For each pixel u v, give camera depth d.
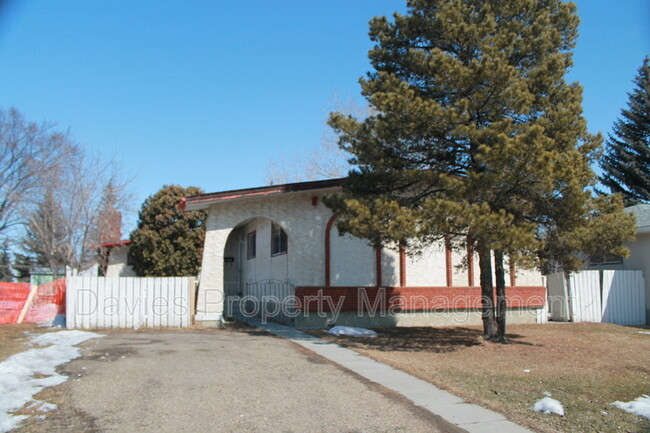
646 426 6.54
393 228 10.80
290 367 9.33
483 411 7.00
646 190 36.19
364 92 13.62
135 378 8.08
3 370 7.97
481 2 12.77
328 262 16.58
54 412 6.27
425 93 12.87
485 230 10.39
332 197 13.51
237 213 16.67
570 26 13.55
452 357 11.09
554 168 10.46
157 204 25.03
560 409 7.04
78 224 26.97
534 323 18.45
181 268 24.30
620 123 38.56
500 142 10.42
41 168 26.67
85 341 11.77
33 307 16.38
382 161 12.51
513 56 12.48
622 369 10.06
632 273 20.48
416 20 12.98
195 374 8.48
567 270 13.03
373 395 7.57
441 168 12.99
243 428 5.96
